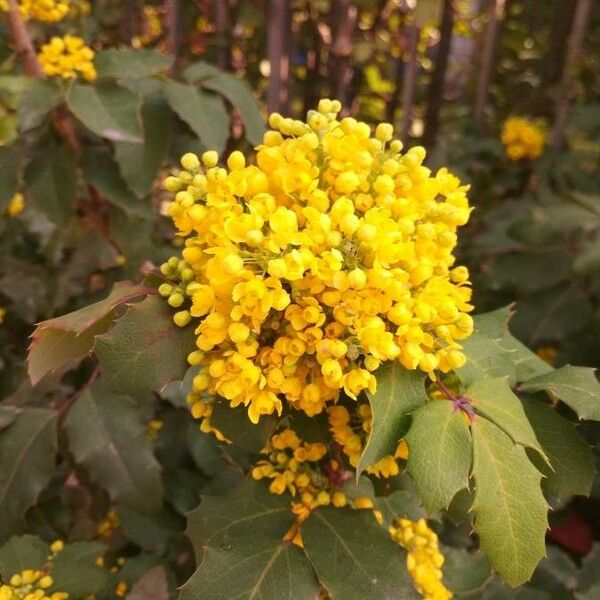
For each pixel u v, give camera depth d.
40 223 0.43
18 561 0.23
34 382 0.15
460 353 0.15
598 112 0.46
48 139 0.31
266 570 0.17
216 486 0.29
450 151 0.50
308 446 0.18
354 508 0.19
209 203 0.14
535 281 0.38
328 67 0.51
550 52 0.55
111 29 0.59
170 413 0.35
